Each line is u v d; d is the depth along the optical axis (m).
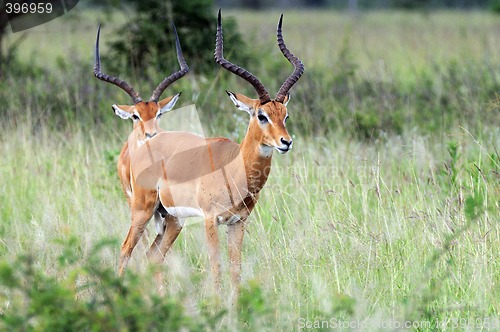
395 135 24.48
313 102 27.31
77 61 32.69
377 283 15.23
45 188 20.88
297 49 45.34
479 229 16.19
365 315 14.02
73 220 18.77
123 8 34.59
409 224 17.22
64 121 25.89
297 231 16.80
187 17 32.62
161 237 17.50
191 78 28.72
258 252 16.84
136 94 20.19
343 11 91.19
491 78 30.83
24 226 18.98
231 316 13.52
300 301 14.74
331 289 15.12
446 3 94.19
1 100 27.53
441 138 23.38
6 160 22.97
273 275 15.41
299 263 16.02
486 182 18.19
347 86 29.52
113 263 16.92
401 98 28.52
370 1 95.94
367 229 17.31
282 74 30.91
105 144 23.78
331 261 16.00
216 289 15.40
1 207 20.59
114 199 20.06
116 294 12.09
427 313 13.94
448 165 19.81
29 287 12.94
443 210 17.11
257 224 17.41
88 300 13.70
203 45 32.03
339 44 50.50
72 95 27.77
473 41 49.25
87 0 39.25
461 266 15.51
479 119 24.80
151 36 32.28
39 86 28.91
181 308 11.97
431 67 38.62
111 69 32.16
